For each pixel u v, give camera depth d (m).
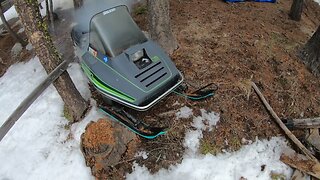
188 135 1.71
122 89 1.61
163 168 1.63
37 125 1.88
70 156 1.72
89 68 1.76
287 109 1.89
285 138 1.77
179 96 1.84
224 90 1.88
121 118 1.70
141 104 1.59
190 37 2.24
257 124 1.80
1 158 1.78
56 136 1.82
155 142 1.69
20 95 2.16
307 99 1.94
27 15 1.54
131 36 1.76
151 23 2.03
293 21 2.75
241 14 2.62
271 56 2.12
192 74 1.97
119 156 1.63
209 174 1.62
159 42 2.06
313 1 3.61
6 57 2.68
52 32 2.63
